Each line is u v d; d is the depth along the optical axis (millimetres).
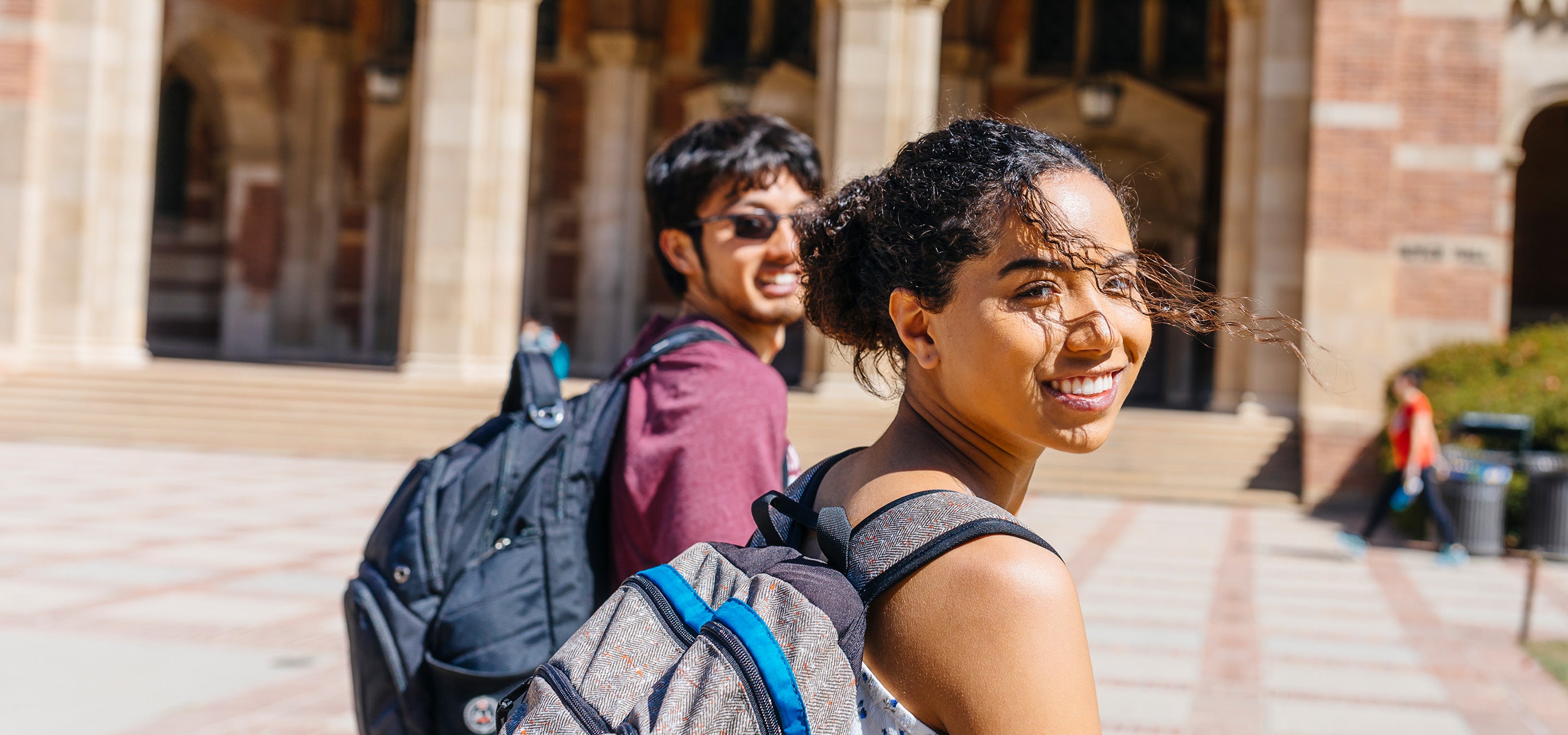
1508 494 11664
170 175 25422
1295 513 13945
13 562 8102
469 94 16641
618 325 23344
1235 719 5445
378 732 1836
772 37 23516
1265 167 15367
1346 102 15016
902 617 936
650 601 1008
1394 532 12508
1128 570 9508
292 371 17891
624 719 916
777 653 907
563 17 24297
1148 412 17719
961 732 898
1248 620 7695
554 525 1869
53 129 17875
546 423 1930
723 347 1974
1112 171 22609
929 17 15930
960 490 1041
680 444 1847
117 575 7848
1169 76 22469
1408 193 15086
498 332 16828
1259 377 15266
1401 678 6309
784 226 2186
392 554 1844
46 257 17797
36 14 17750
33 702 5082
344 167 25141
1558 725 5469
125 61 18266
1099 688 5926
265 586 7703
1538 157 22094
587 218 23625
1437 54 15094
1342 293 14961
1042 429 1011
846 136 15852
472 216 16641
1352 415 14758
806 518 1062
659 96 23953
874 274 1120
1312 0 15297
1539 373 12852
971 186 1019
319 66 24859
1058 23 22781
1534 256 22125
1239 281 15664
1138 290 1025
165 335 25281
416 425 16016
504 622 1792
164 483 12594
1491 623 7859
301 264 24781
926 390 1114
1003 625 889
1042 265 990
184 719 4922
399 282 25234
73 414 16453
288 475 13695
